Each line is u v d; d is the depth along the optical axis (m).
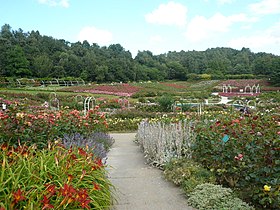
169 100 21.17
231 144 4.39
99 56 70.25
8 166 3.09
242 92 44.94
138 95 33.12
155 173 5.84
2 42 59.25
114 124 14.88
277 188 3.56
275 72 54.12
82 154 4.08
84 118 8.86
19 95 25.42
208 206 3.84
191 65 83.00
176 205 4.11
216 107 22.69
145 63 79.94
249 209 3.58
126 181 5.30
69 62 61.09
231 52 103.56
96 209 3.27
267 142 3.77
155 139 6.85
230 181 4.48
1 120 5.21
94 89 38.38
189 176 4.85
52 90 34.16
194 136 6.19
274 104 20.42
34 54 61.28
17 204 2.71
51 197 2.89
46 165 3.39
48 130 6.08
